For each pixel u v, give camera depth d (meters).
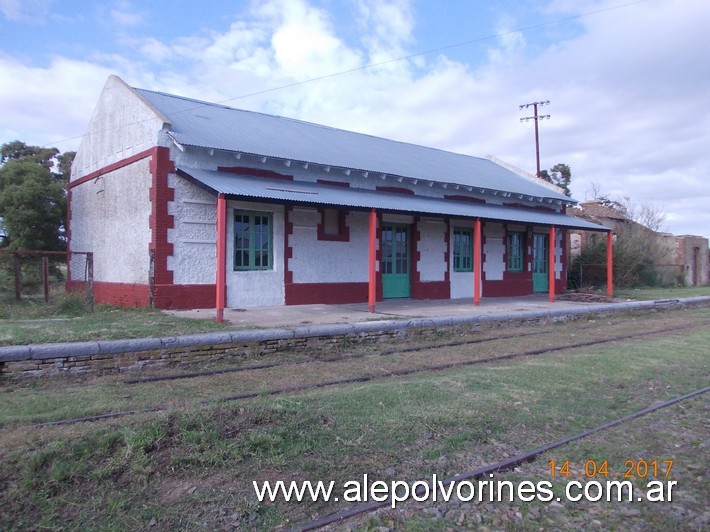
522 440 5.91
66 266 19.77
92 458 4.64
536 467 5.24
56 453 4.60
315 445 5.33
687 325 16.27
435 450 5.45
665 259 36.53
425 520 4.23
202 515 4.09
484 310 15.81
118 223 15.79
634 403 7.47
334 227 17.09
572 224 21.52
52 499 4.14
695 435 6.20
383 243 18.42
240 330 10.38
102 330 9.76
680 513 4.45
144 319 11.69
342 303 17.05
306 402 6.59
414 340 12.42
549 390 7.82
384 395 7.09
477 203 21.12
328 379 8.45
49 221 22.09
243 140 15.89
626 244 31.17
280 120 20.89
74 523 3.90
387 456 5.27
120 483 4.40
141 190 14.50
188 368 9.12
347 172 16.94
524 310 16.02
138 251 14.61
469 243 21.34
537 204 24.03
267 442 5.16
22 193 21.00
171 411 5.61
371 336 11.72
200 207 14.38
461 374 8.70
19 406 6.59
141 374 8.61
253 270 15.20
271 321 12.05
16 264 15.16
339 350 10.98
